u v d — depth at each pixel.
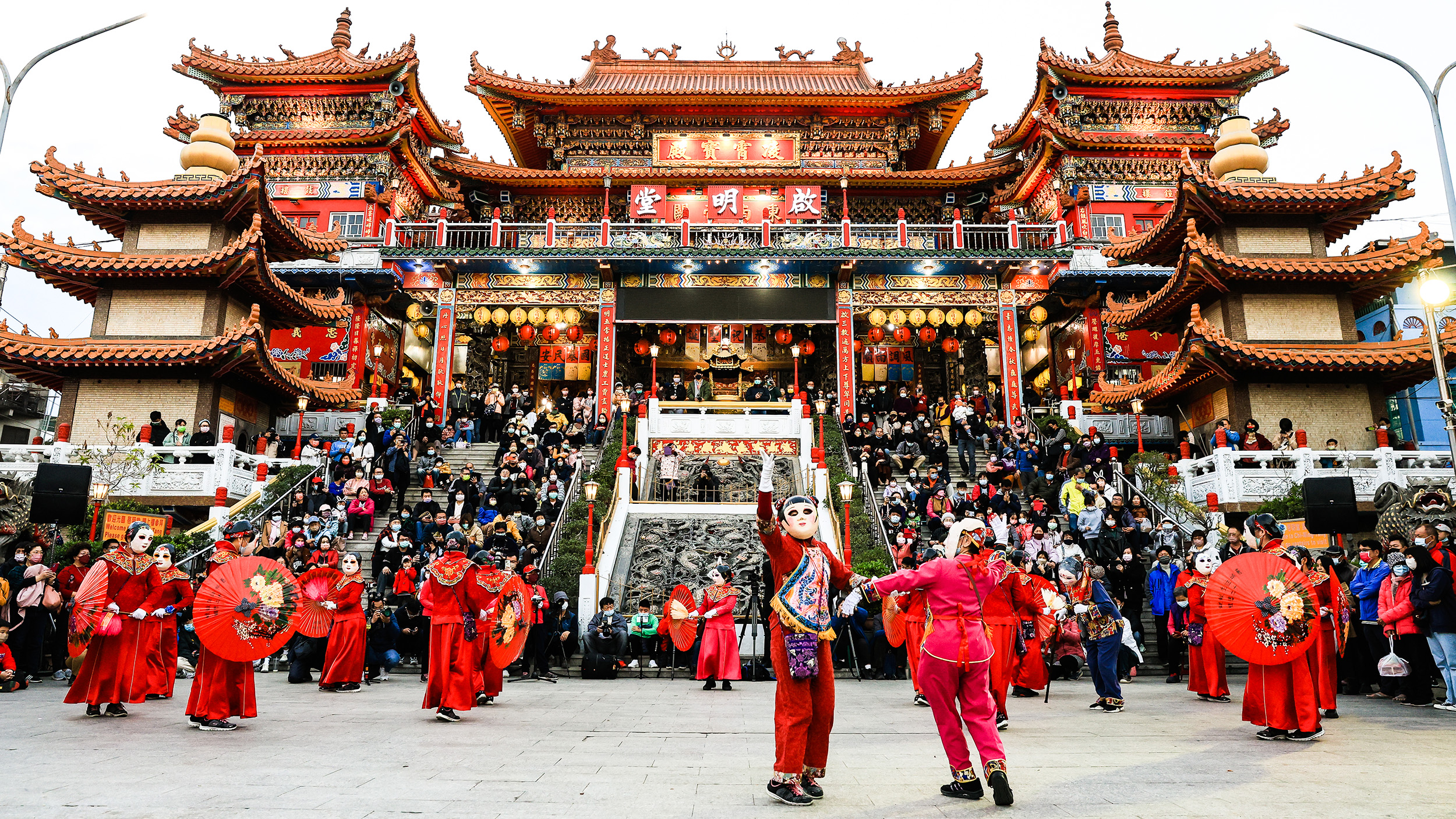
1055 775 5.77
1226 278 21.83
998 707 8.28
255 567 7.80
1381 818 4.50
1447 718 8.81
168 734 7.37
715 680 12.54
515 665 14.30
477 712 9.37
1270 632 7.16
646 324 33.28
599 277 33.41
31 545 11.40
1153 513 18.55
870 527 19.12
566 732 7.84
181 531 18.48
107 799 4.78
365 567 17.67
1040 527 17.19
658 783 5.41
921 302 33.38
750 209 37.53
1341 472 18.16
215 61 34.88
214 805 4.66
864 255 31.78
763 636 14.74
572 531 19.08
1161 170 35.12
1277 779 5.58
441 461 23.17
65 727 7.70
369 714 9.00
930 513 18.89
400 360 35.38
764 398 29.45
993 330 35.22
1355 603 11.46
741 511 20.86
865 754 6.70
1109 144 34.59
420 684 12.85
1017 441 23.42
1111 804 4.86
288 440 23.50
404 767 5.89
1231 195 21.55
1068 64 35.03
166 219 23.25
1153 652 15.23
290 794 4.96
